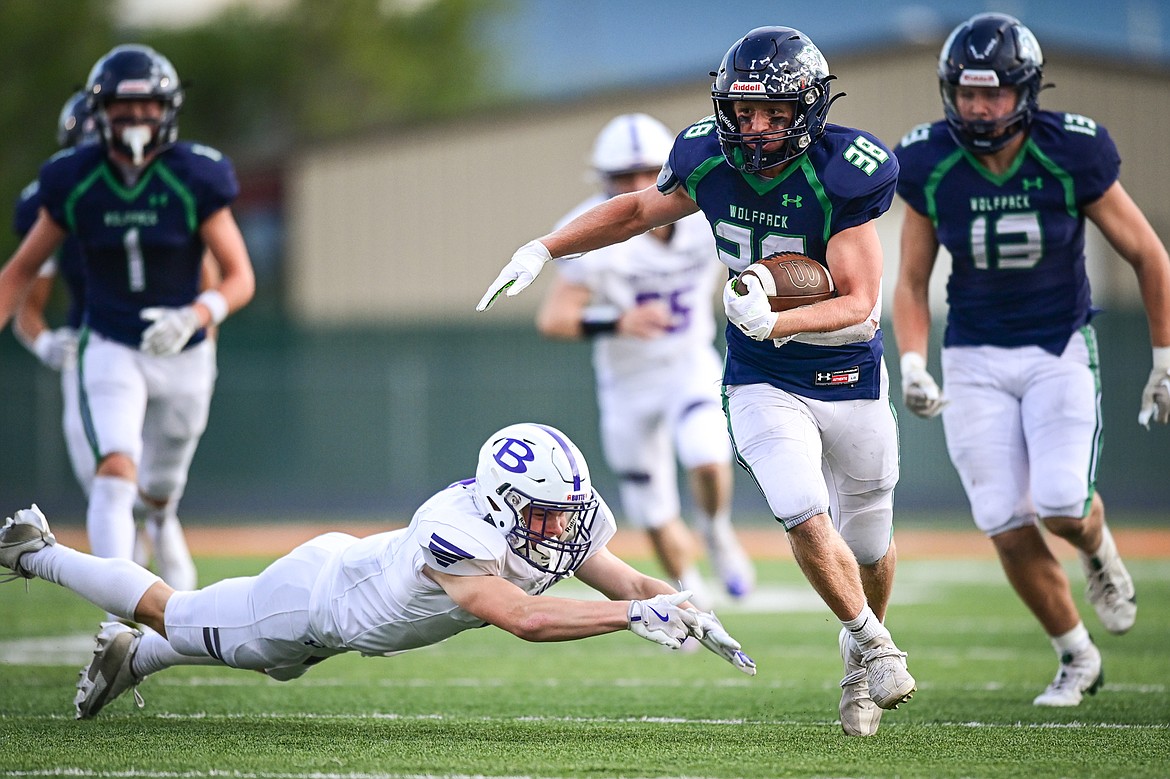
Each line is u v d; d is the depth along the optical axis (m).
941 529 53.84
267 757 14.38
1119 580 19.58
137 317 21.09
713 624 13.68
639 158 25.42
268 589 15.53
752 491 63.00
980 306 18.84
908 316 18.95
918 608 31.06
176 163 20.81
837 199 14.73
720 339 60.84
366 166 80.56
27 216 24.28
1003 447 18.70
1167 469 62.59
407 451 69.31
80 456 23.31
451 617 14.77
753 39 14.64
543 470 14.18
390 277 80.31
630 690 20.08
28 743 15.15
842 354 15.42
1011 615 29.73
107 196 20.64
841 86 71.81
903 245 19.06
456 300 79.50
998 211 18.23
